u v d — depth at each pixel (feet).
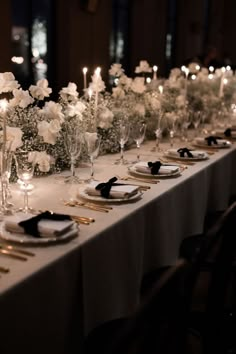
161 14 35.65
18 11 24.39
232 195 12.53
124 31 32.96
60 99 9.34
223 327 7.06
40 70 26.30
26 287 4.42
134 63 33.42
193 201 9.12
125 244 6.38
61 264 4.93
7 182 6.68
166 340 3.22
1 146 6.94
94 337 5.49
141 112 11.80
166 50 37.40
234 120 17.37
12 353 4.37
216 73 18.35
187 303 3.76
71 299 5.26
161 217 7.50
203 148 12.16
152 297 2.98
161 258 7.70
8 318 4.24
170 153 10.57
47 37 26.27
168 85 14.55
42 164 7.35
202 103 16.14
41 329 4.76
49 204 6.70
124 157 10.40
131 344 2.68
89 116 9.80
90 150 8.09
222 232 4.68
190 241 8.23
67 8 25.72
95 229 5.76
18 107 8.12
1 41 21.83
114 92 11.92
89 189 7.00
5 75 7.36
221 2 45.73
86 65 27.89
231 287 9.16
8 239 5.19
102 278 5.83
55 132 7.57
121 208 6.63
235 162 12.60
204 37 44.83
